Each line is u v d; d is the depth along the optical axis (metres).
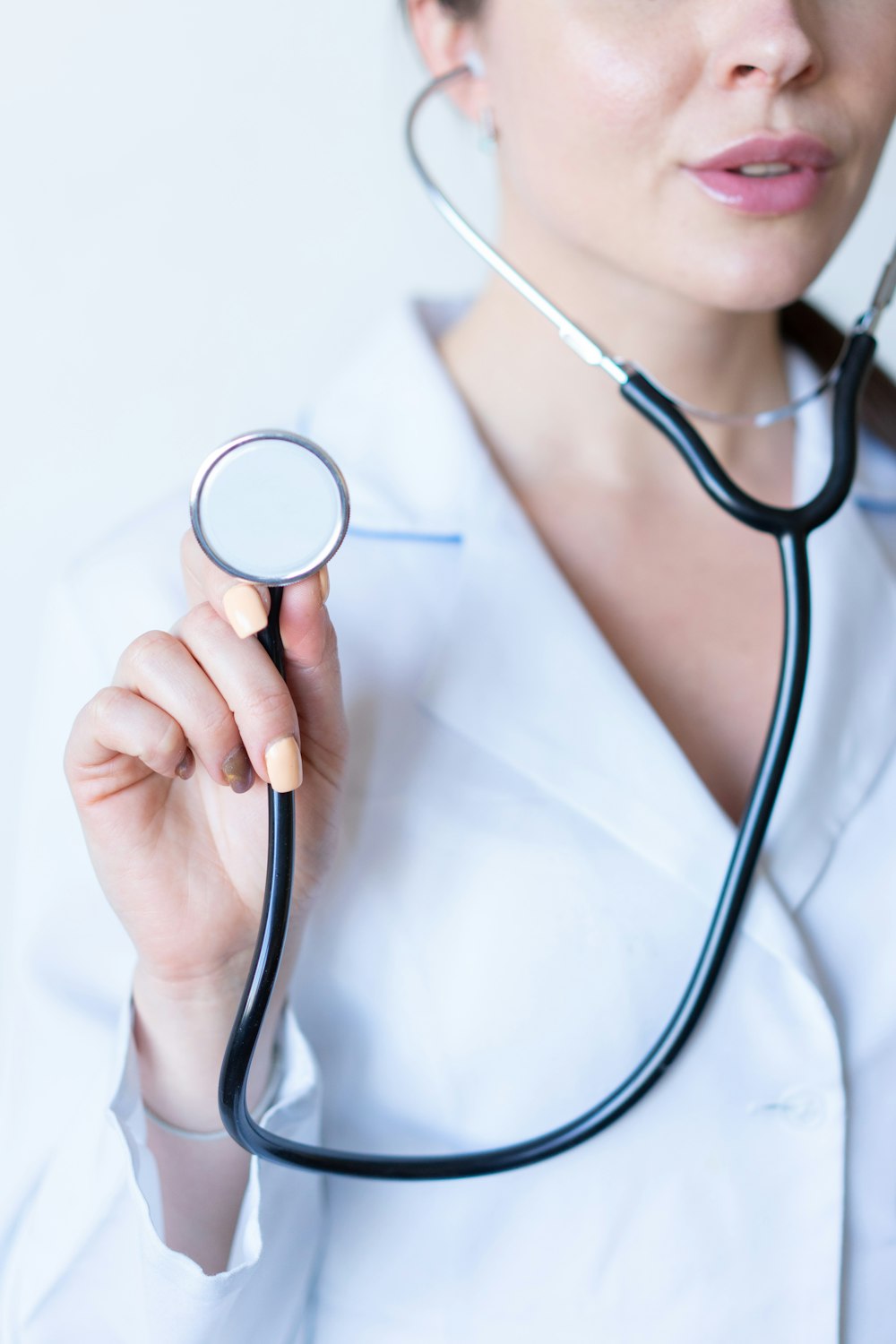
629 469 1.05
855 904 0.93
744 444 1.08
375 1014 0.90
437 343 1.15
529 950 0.88
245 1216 0.79
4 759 1.53
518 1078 0.88
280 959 0.72
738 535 1.06
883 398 1.13
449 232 1.47
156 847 0.76
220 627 0.68
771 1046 0.88
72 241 1.43
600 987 0.87
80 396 1.47
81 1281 0.81
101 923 0.91
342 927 0.90
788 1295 0.86
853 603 1.00
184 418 1.49
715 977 0.85
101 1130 0.82
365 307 1.49
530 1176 0.87
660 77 0.85
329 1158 0.78
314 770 0.76
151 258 1.45
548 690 0.92
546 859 0.89
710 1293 0.86
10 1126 0.88
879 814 0.95
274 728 0.66
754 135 0.85
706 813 0.88
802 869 0.91
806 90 0.85
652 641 1.00
